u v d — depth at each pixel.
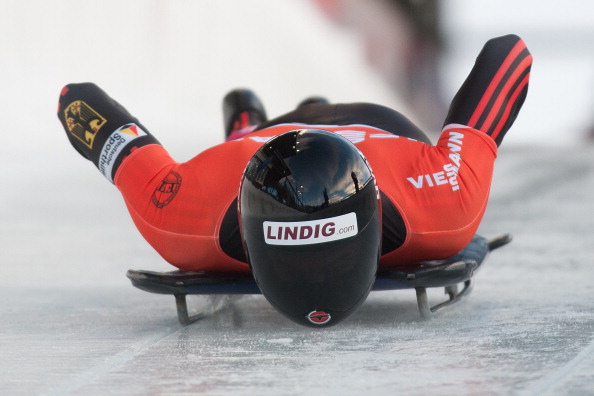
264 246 12.70
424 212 14.40
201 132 72.50
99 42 77.81
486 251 16.70
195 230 14.46
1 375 11.79
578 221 29.19
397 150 14.88
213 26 94.75
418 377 11.14
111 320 15.67
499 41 16.52
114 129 15.98
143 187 15.20
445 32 142.12
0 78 63.66
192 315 15.48
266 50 99.75
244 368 11.88
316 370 11.66
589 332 13.47
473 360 11.94
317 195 12.38
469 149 15.20
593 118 135.38
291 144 12.88
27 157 52.22
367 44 120.88
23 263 23.16
